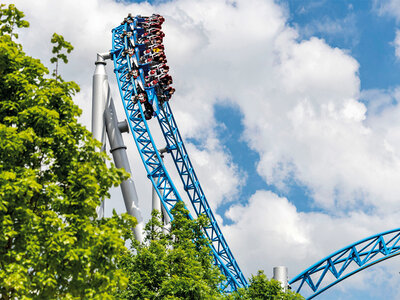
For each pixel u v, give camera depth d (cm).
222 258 8856
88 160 2272
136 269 4062
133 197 7894
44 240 1997
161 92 8800
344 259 8519
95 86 8500
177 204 5072
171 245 4666
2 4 2352
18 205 1989
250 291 5406
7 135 2016
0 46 2186
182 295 3878
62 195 2127
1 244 1934
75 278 2044
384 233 8469
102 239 2094
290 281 8512
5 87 2208
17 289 1881
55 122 2188
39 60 2336
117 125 8444
